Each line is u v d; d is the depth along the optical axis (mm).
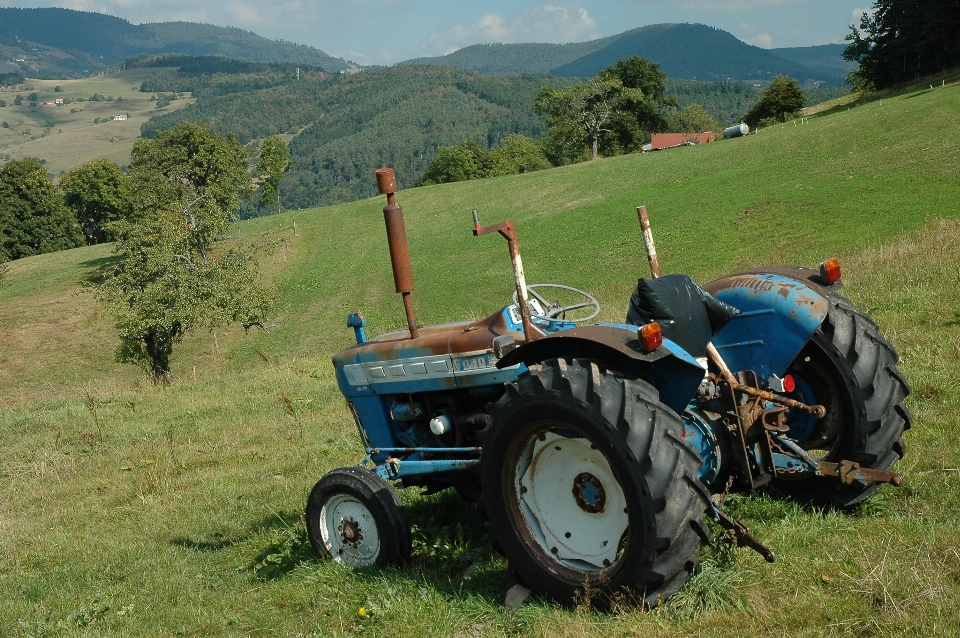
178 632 4660
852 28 90812
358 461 8031
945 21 80938
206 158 71250
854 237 32844
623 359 4023
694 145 73812
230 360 40969
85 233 94125
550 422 3898
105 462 9961
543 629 3650
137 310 34469
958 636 3053
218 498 7547
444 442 5125
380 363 5211
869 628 3229
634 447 3598
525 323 4398
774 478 4629
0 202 86000
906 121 52219
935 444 5168
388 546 4801
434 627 3947
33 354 49125
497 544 4180
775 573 3795
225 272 37062
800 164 50531
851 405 4594
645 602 3631
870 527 4176
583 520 3992
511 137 138000
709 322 4336
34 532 7379
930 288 10422
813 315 4637
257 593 5047
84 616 4992
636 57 108375
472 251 54219
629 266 40625
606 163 74812
